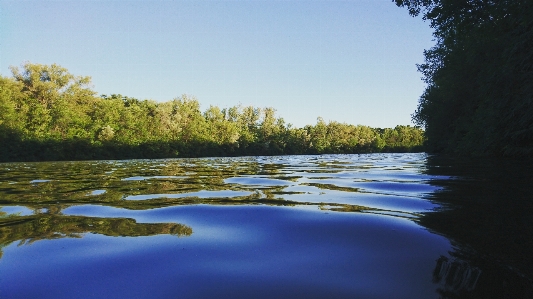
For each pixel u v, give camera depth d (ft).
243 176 22.54
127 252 5.88
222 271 5.00
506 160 33.68
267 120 223.92
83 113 140.77
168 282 4.64
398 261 5.27
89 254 5.79
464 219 7.73
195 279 4.73
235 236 6.81
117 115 140.67
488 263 5.09
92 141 122.42
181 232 7.16
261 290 4.36
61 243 6.42
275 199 11.46
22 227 7.68
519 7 30.19
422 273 4.81
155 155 139.33
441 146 73.46
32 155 108.27
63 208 10.07
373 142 256.93
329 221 7.93
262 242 6.38
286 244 6.23
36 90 134.10
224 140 175.32
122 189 15.10
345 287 4.42
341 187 15.02
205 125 175.52
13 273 4.99
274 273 4.91
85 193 13.73
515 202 9.77
